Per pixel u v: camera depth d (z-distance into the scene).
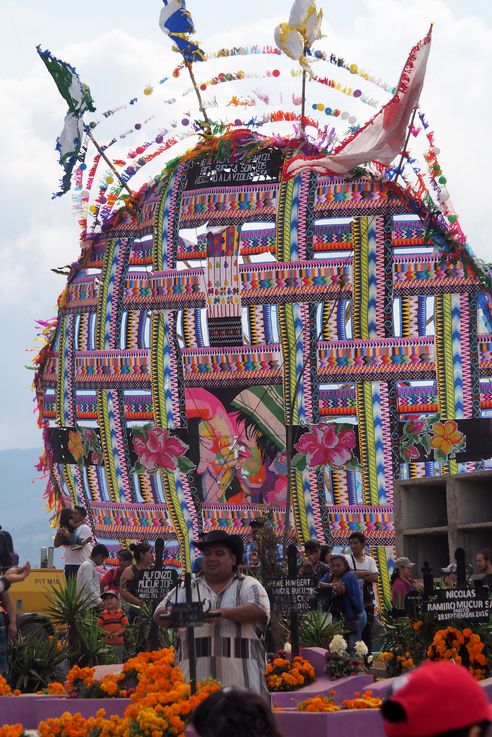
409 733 3.99
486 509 17.09
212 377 23.09
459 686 4.00
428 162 21.52
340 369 22.31
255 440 22.75
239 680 8.97
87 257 24.36
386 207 22.20
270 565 13.43
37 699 11.05
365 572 17.34
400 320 22.19
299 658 11.63
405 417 22.09
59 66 22.59
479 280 21.81
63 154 23.27
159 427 23.45
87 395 24.38
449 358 21.89
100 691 10.80
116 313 23.95
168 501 23.41
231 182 23.03
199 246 23.25
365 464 22.14
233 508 22.91
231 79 22.64
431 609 11.12
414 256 22.12
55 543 19.83
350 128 22.16
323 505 22.31
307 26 21.38
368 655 13.87
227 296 22.92
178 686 8.97
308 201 22.56
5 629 12.80
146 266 23.83
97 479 24.30
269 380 22.67
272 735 4.78
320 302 22.47
